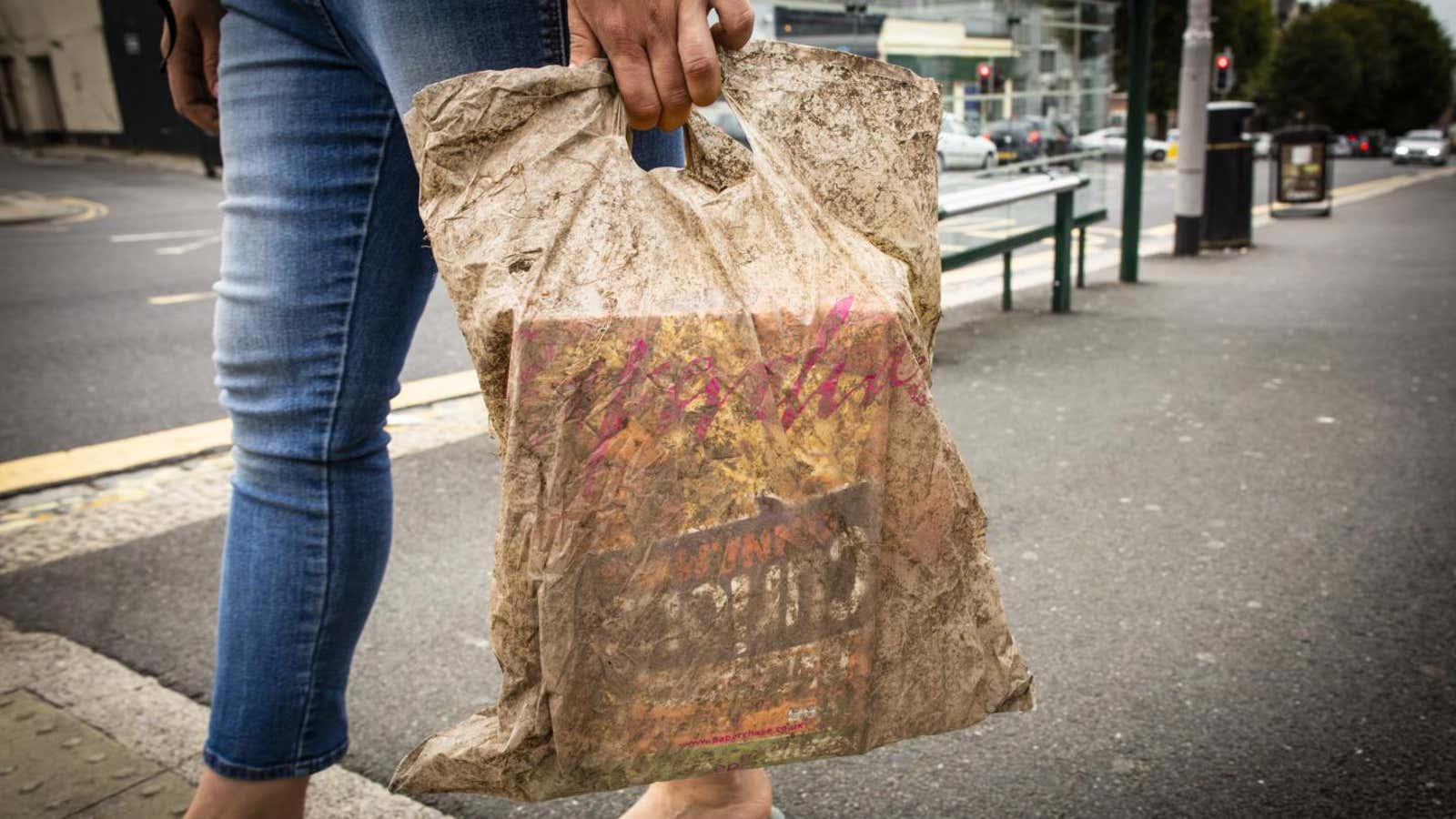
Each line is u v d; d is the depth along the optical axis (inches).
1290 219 497.0
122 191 716.7
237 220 47.8
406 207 48.3
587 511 32.9
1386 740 70.4
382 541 51.1
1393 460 130.6
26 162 980.6
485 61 41.9
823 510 34.7
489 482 130.6
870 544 35.4
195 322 253.4
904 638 37.0
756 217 35.6
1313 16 2415.1
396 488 128.8
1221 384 172.9
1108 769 68.2
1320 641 84.4
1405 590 93.2
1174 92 1733.5
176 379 192.1
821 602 35.3
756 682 35.3
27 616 93.3
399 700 78.9
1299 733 71.4
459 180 35.0
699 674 34.7
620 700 34.5
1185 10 1708.9
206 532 114.6
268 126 46.2
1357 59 2438.5
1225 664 81.0
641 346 32.9
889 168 38.6
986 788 66.8
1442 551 101.4
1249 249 371.9
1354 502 115.9
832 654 35.8
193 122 57.6
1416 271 304.0
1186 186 351.9
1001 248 224.2
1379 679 78.2
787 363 34.0
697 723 35.2
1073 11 264.8
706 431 33.5
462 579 101.5
